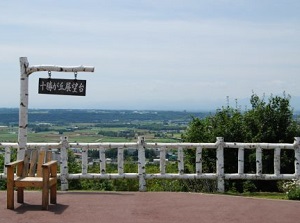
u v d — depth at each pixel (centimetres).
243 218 762
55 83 953
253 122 1548
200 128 1531
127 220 739
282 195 1042
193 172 1461
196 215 782
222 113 1572
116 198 934
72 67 952
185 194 988
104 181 1192
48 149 1062
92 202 889
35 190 1038
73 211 802
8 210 803
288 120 1550
